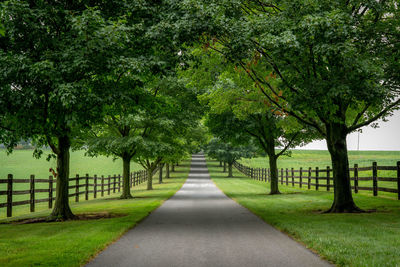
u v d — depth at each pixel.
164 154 22.98
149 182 30.61
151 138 22.38
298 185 29.67
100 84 10.24
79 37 8.98
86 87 9.08
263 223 10.25
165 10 10.39
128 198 21.80
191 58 10.81
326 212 12.48
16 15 8.32
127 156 22.58
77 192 21.39
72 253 6.25
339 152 12.72
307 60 10.80
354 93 10.30
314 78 10.59
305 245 7.12
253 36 9.97
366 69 9.68
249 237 8.05
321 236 7.54
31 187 15.98
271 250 6.70
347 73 10.05
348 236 7.51
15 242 7.26
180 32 9.24
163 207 14.91
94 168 58.66
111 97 9.88
